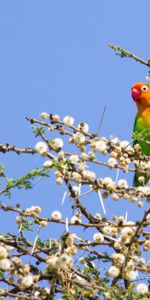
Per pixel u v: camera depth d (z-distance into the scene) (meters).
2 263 9.07
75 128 11.05
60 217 9.88
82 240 10.46
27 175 8.86
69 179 10.05
